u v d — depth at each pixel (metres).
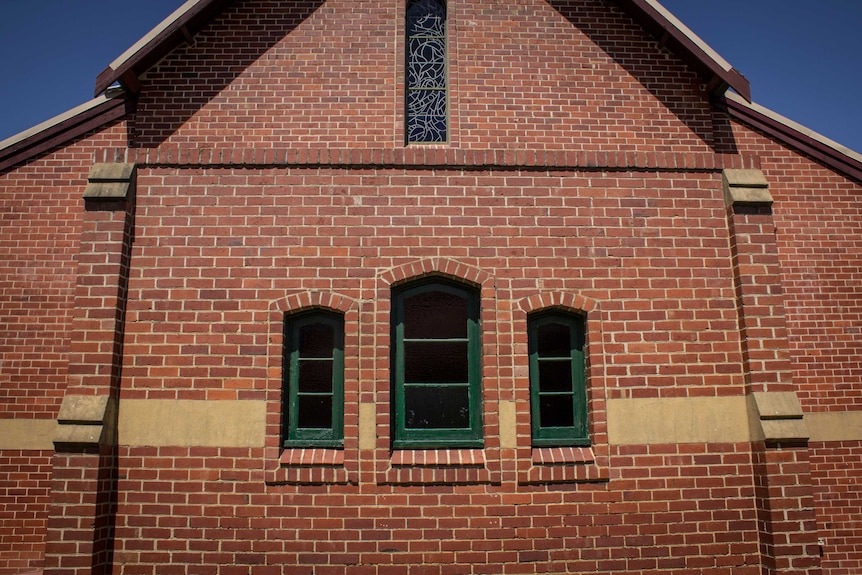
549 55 8.08
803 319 8.92
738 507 6.94
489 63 8.00
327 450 6.86
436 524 6.67
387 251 7.18
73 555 6.25
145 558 6.54
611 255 7.35
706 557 6.82
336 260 7.15
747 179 7.52
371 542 6.61
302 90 7.82
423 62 8.16
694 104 8.10
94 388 6.66
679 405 7.08
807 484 6.77
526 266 7.25
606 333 7.18
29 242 8.83
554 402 7.20
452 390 7.14
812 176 9.21
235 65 7.87
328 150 7.33
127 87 7.62
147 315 6.98
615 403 7.04
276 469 6.70
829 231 9.11
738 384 7.18
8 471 8.40
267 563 6.54
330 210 7.25
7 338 8.63
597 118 7.95
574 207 7.42
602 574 6.71
